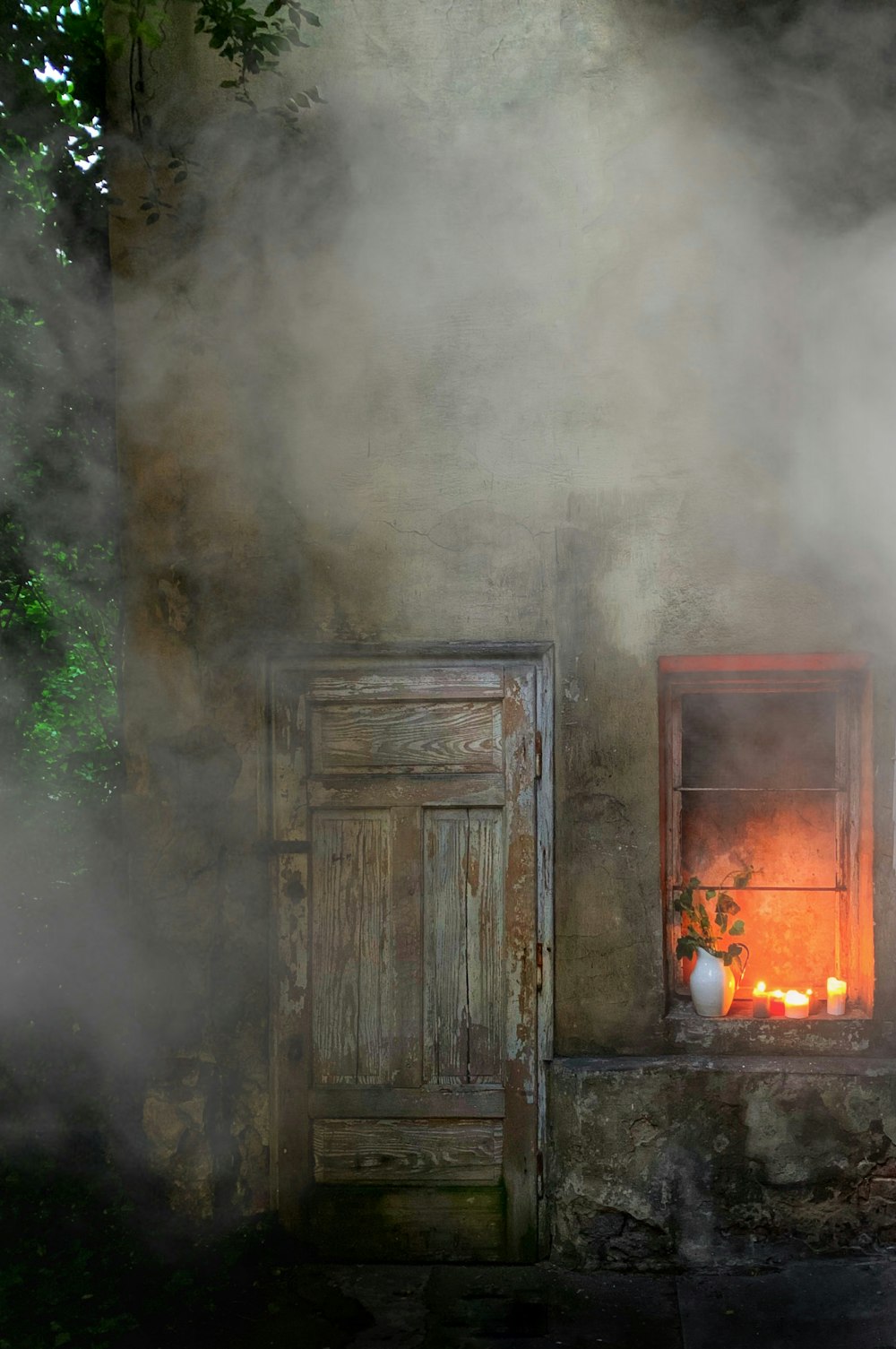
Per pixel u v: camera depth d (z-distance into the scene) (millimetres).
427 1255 4258
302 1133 4289
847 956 4363
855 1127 4117
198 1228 4199
